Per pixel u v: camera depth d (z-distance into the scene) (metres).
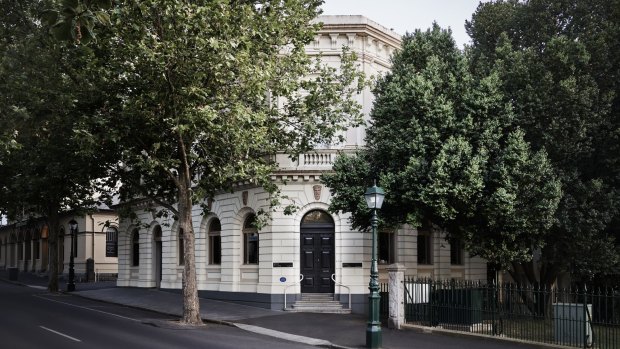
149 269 36.75
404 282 20.31
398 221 20.95
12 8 22.38
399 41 28.55
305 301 24.97
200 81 18.34
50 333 17.14
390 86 20.47
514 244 20.02
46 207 35.19
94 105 20.28
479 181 18.34
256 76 17.86
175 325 19.95
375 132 21.45
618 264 21.23
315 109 21.55
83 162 22.95
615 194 20.66
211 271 29.64
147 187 24.55
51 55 19.88
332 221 25.80
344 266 25.12
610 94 20.19
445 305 19.28
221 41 16.94
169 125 18.78
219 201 29.03
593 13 22.64
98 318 22.02
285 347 15.77
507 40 22.30
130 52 17.36
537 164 18.75
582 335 15.57
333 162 23.52
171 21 17.03
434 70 20.36
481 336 17.41
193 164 22.27
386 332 19.12
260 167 19.64
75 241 49.25
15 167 28.16
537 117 20.45
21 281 47.47
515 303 17.98
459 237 20.91
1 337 16.16
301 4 20.78
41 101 19.78
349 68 22.59
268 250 25.73
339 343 17.02
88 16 8.52
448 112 19.47
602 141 20.94
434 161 18.89
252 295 26.38
